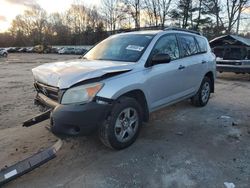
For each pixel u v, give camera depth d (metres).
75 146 4.10
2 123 5.23
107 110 3.55
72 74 3.53
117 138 3.83
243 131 4.82
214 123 5.26
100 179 3.23
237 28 35.22
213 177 3.27
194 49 5.84
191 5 43.25
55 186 3.11
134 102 3.98
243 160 3.69
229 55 11.70
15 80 11.58
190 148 4.06
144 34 4.84
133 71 3.98
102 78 3.58
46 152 3.46
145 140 4.35
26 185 3.14
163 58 4.26
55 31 89.50
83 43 77.06
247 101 7.25
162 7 44.88
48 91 3.76
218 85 10.09
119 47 4.69
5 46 92.56
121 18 50.84
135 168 3.46
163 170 3.42
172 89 4.94
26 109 6.25
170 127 5.00
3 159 3.74
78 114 3.35
